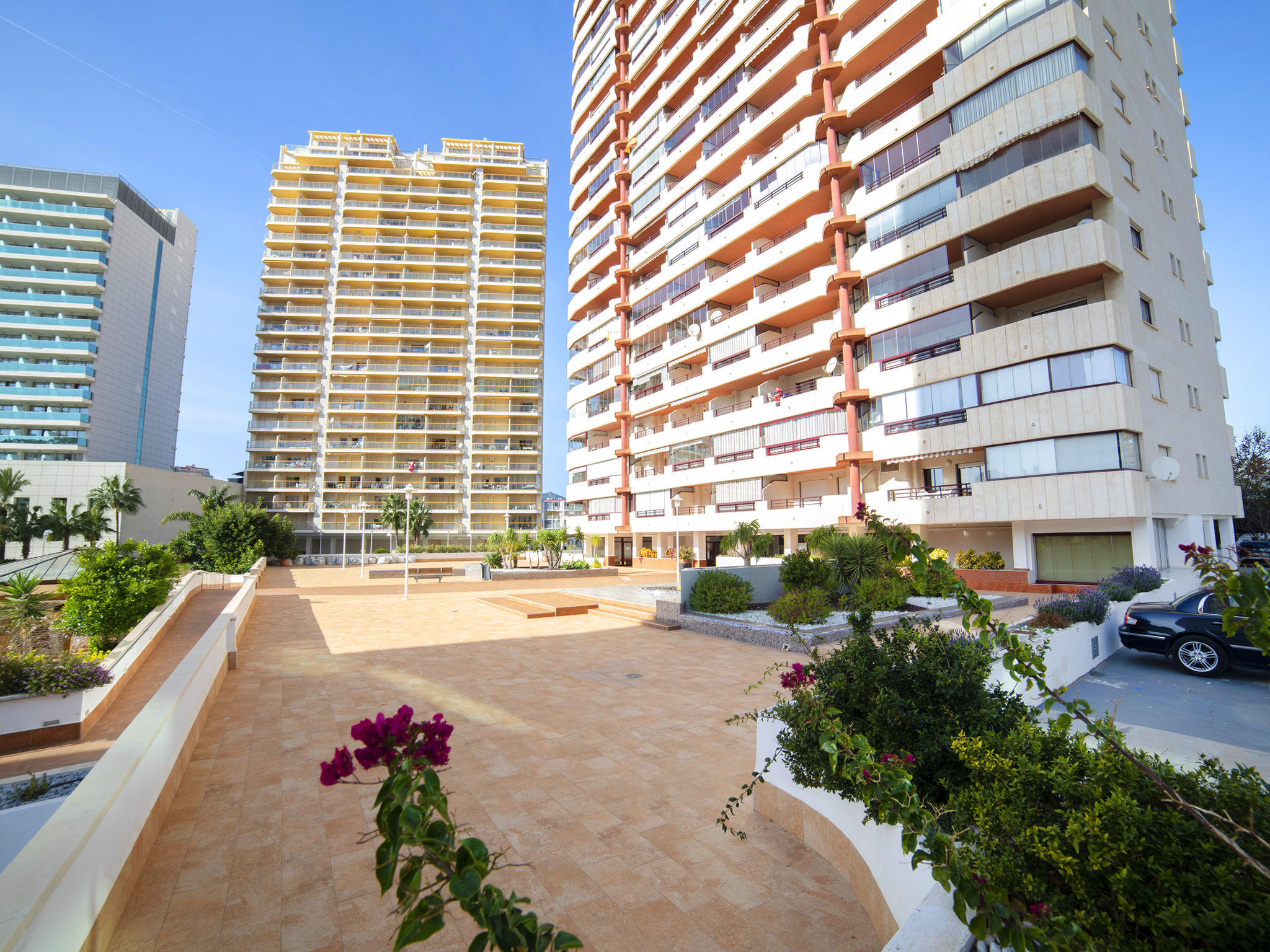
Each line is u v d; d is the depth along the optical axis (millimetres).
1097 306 17609
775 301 28859
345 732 6824
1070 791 2297
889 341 23453
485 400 75625
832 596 14906
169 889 3711
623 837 4332
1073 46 18656
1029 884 2062
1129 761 2240
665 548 39500
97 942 2980
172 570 19578
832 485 27547
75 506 46344
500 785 5281
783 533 30531
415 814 1552
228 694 8484
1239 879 1789
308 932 3318
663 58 39469
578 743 6387
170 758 4914
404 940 1436
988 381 20000
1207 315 24000
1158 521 18594
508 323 76312
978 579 20125
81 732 8859
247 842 4344
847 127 26594
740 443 31078
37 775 6520
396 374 72438
